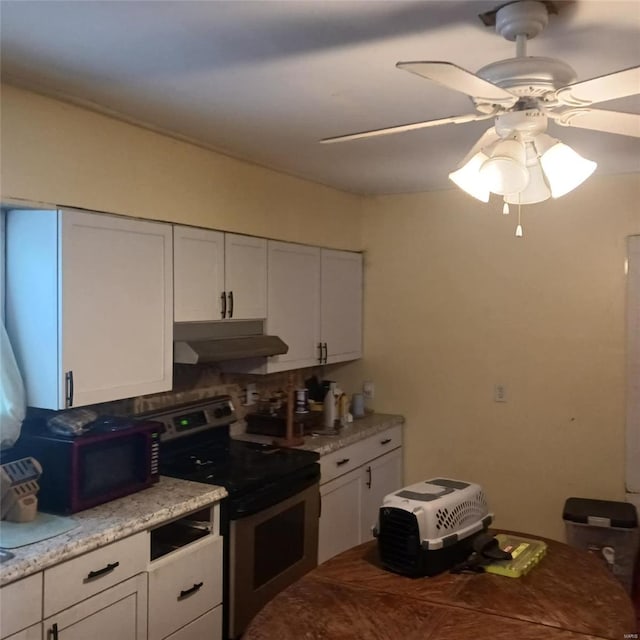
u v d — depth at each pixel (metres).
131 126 2.75
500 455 4.11
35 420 2.54
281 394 4.07
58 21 1.80
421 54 2.04
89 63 2.12
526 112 1.72
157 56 2.06
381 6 1.71
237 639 2.76
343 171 3.70
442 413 4.28
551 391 3.95
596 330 3.82
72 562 2.07
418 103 2.53
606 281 3.79
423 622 1.84
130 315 2.64
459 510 2.26
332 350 4.12
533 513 4.02
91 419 2.49
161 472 2.92
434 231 4.28
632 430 3.74
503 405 4.09
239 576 2.75
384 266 4.45
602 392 3.81
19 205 2.32
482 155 1.84
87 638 2.12
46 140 2.40
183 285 2.92
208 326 3.14
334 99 2.48
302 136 2.98
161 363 2.81
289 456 3.25
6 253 2.43
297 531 3.16
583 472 3.88
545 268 3.95
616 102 2.46
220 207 3.24
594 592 2.04
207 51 2.01
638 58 2.07
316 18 1.79
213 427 3.24
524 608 1.92
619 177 3.74
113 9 1.73
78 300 2.41
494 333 4.11
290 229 3.77
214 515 2.69
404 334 4.39
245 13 1.76
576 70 2.18
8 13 1.75
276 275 3.57
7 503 2.24
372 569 2.21
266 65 2.13
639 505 3.73
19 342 2.42
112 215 2.62
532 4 1.68
